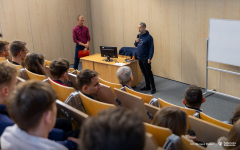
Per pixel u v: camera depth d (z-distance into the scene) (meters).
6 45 3.64
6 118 1.28
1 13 6.57
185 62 5.57
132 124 0.61
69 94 2.02
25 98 0.90
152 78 5.15
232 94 4.80
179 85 5.62
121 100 2.39
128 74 2.98
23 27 6.93
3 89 1.29
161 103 2.37
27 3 6.85
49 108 0.95
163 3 5.69
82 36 6.45
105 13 7.43
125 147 0.59
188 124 2.08
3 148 0.94
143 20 6.30
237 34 4.26
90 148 0.60
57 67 2.39
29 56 2.81
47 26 7.27
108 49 5.44
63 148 0.98
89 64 5.82
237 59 4.36
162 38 5.95
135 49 5.91
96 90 2.19
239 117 1.92
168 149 1.16
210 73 5.11
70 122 1.68
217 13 4.70
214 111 4.25
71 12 7.57
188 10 5.21
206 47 4.85
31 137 0.92
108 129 0.60
